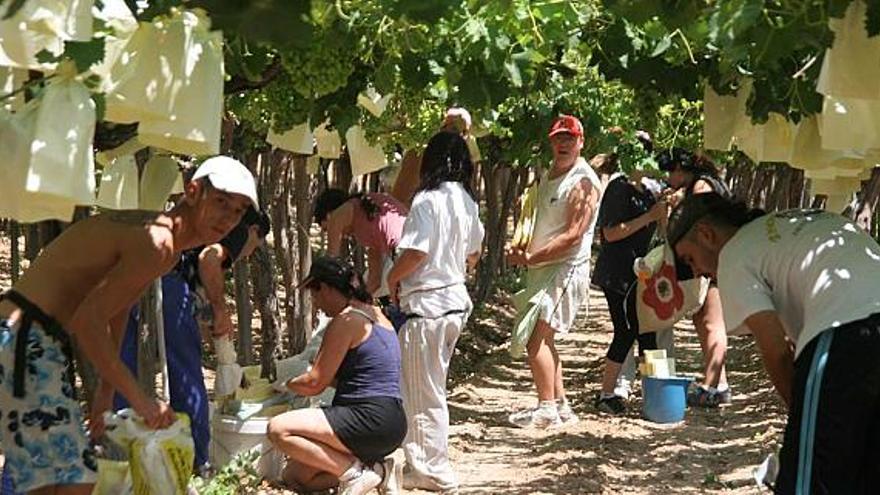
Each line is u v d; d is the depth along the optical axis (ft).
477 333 51.96
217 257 22.52
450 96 22.50
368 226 28.04
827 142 14.96
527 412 32.94
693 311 34.17
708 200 16.20
